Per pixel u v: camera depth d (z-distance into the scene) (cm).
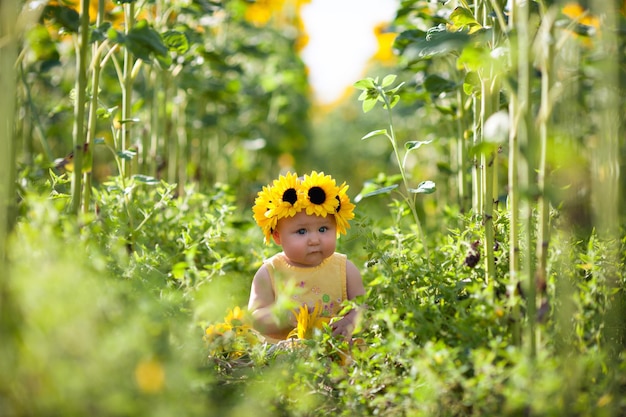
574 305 229
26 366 154
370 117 1049
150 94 489
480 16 285
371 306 257
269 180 837
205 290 240
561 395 183
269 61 785
